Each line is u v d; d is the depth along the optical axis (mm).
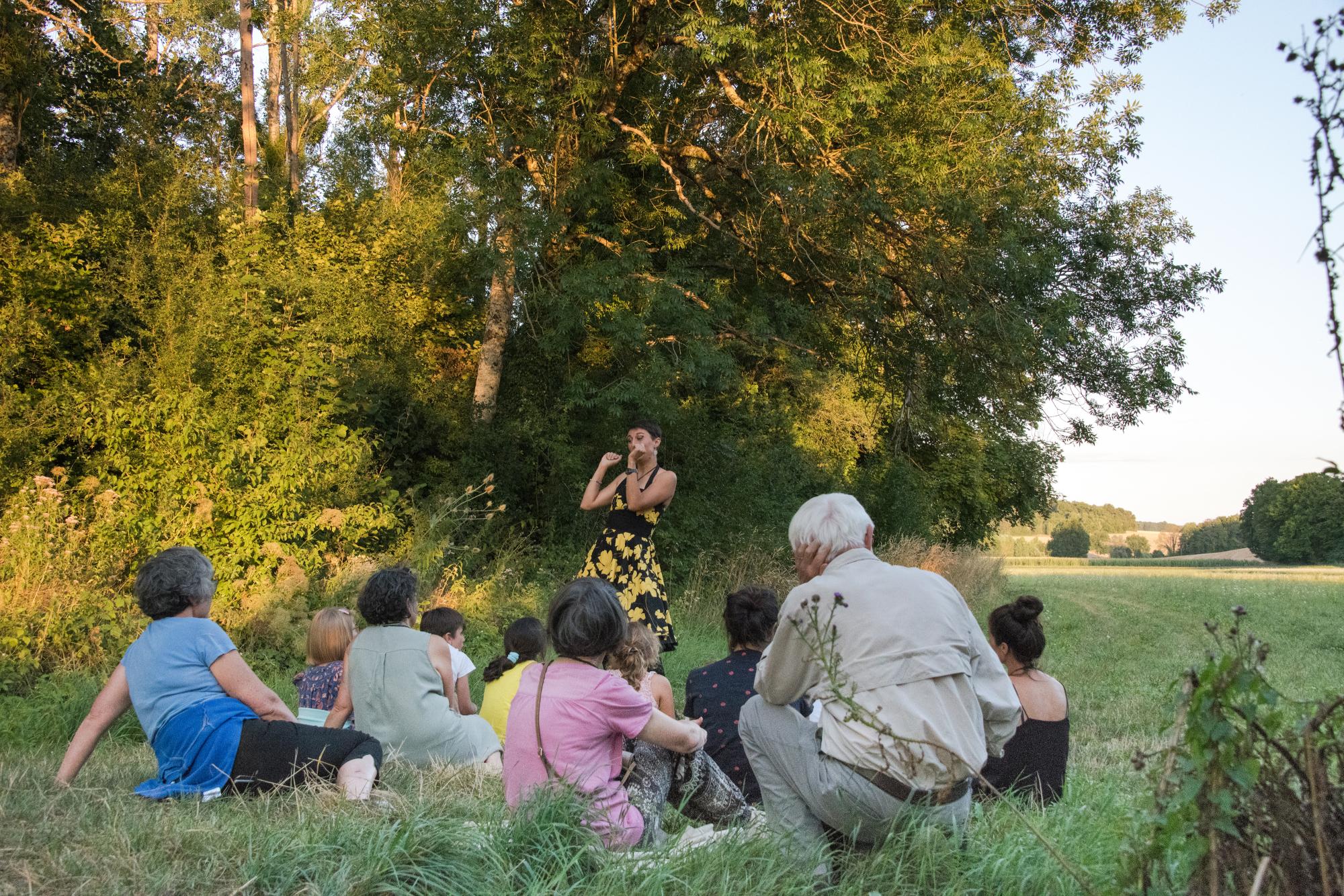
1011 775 4809
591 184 12406
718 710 4594
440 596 9961
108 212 11758
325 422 10609
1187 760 2146
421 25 11812
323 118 21547
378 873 2740
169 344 10148
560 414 13656
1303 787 2092
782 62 11625
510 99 12227
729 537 14016
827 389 18969
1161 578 32219
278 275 11656
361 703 4891
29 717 6008
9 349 9750
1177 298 14492
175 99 18062
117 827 3184
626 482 6797
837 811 2975
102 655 7227
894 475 19719
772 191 12742
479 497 12273
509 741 3480
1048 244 13664
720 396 16312
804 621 2994
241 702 4125
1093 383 14688
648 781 3643
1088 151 13531
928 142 12188
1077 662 12656
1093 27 13594
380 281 13297
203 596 4281
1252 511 79250
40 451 9562
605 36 13031
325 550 9898
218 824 3381
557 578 11961
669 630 6770
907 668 2910
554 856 2865
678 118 14000
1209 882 2102
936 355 14180
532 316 13414
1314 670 12328
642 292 12141
